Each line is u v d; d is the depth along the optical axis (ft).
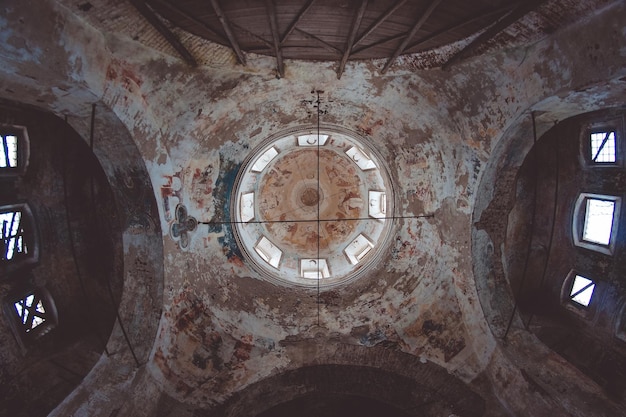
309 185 42.29
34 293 29.14
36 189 29.07
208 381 24.49
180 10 17.53
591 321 30.96
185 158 24.52
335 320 28.48
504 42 19.42
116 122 19.65
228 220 29.14
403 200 29.22
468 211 24.40
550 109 20.02
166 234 23.18
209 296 26.58
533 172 33.76
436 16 18.58
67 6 15.60
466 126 23.49
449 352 25.40
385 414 26.78
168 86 21.30
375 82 24.76
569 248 33.19
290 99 26.35
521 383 22.35
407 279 28.37
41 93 17.16
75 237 30.83
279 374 26.25
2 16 13.37
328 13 18.61
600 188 30.81
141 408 21.15
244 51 21.85
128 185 22.41
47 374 27.61
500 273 25.14
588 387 22.11
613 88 17.13
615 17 15.24
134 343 22.86
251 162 29.78
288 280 30.91
